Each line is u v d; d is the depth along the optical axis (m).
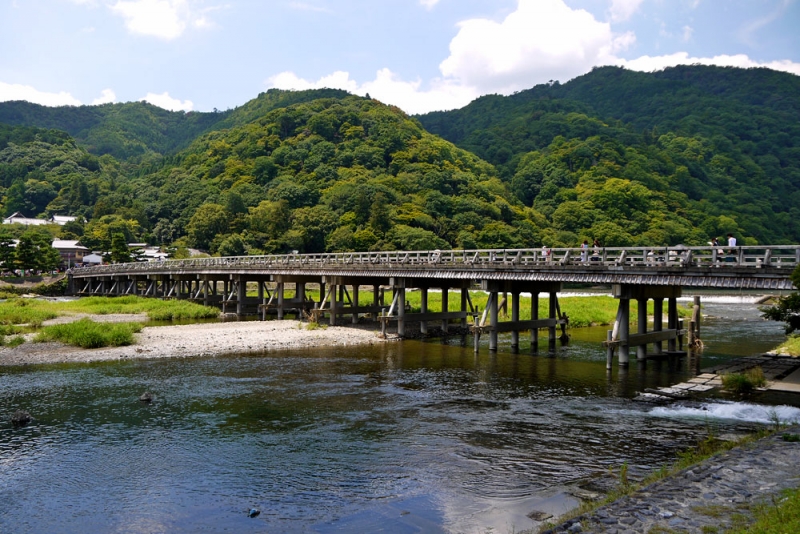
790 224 175.38
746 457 15.02
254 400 23.66
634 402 23.16
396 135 169.25
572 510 12.86
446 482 15.38
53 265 102.38
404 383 26.75
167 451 17.89
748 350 36.38
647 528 10.99
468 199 134.38
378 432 19.58
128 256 106.88
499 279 33.88
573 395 24.45
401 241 111.25
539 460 16.80
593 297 69.88
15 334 40.59
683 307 69.44
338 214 126.69
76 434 19.44
